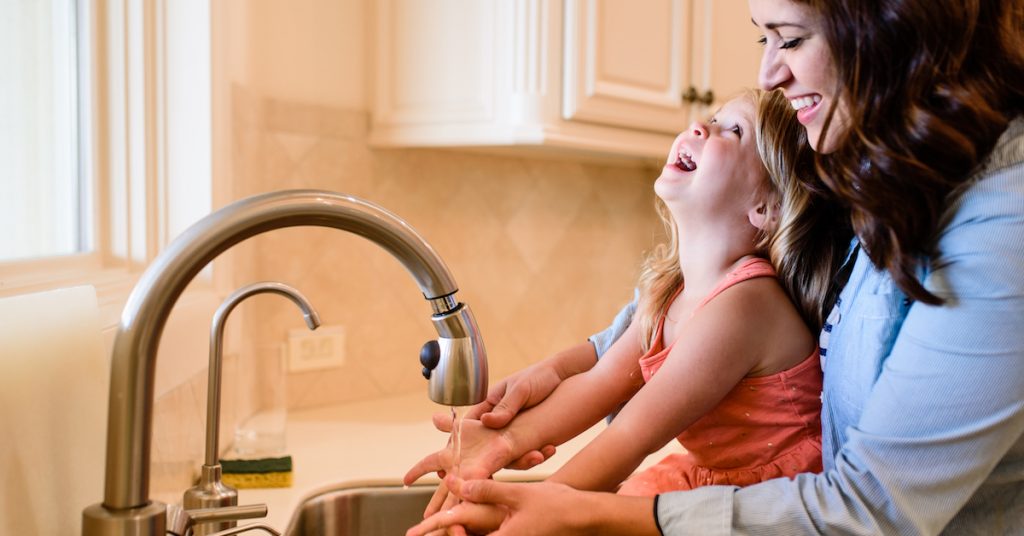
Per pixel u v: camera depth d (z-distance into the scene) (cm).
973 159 66
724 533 72
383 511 126
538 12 153
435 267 61
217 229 54
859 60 68
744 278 92
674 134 183
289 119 163
